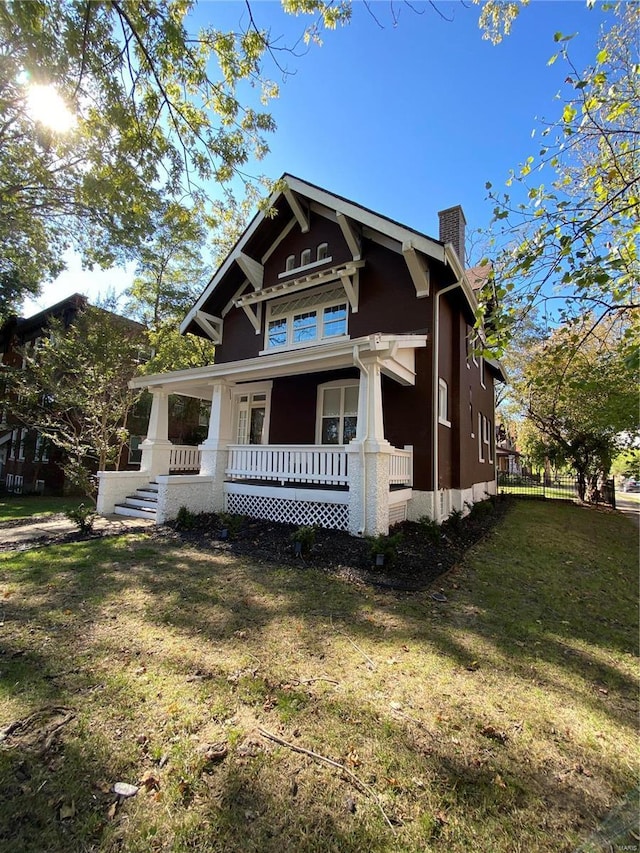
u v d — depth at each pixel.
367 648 3.44
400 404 9.16
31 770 2.05
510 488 25.97
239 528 7.45
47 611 4.01
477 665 3.26
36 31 3.96
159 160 5.47
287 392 11.47
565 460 19.48
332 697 2.74
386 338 6.81
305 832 1.77
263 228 11.89
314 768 2.12
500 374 17.97
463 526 9.06
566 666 3.34
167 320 18.34
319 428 10.66
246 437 12.60
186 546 6.60
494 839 1.78
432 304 9.10
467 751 2.30
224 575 5.18
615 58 4.56
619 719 2.68
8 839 1.70
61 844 1.69
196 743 2.27
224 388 9.31
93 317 14.77
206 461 9.18
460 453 10.67
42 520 10.08
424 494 8.69
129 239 11.60
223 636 3.56
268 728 2.41
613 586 5.85
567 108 3.56
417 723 2.51
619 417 9.23
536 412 17.48
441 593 4.86
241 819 1.82
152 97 4.91
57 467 17.70
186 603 4.26
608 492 17.91
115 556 6.00
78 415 14.23
